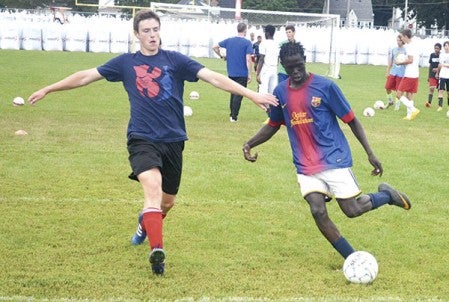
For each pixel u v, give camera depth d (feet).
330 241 39.88
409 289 37.22
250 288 36.68
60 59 240.73
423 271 40.52
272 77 109.81
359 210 40.37
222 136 90.02
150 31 39.91
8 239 44.57
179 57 40.45
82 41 304.30
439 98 135.13
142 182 38.63
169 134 39.93
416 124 109.09
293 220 51.24
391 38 303.89
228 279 38.04
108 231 47.21
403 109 131.85
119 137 86.12
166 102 39.83
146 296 34.91
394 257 43.16
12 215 50.37
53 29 302.04
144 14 40.24
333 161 39.34
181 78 40.57
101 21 304.09
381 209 54.95
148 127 39.75
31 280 36.88
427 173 69.67
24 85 148.05
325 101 39.47
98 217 50.65
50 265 39.78
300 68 39.24
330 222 39.65
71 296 34.68
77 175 64.34
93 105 118.73
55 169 66.44
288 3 438.81
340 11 471.21
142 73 39.91
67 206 53.52
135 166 39.01
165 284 36.94
